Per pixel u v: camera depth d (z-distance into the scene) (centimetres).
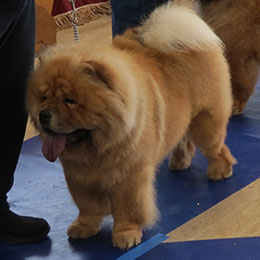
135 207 209
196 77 239
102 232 230
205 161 302
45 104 182
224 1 359
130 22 304
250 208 241
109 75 182
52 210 254
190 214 240
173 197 259
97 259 207
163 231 227
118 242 212
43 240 228
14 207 259
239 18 353
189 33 231
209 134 258
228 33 357
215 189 263
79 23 680
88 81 181
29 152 331
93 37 604
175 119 229
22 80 212
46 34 532
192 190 265
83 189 212
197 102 245
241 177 274
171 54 234
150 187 213
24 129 221
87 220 225
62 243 223
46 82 183
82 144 193
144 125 199
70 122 181
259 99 402
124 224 213
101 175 200
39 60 198
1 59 200
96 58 190
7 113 211
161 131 216
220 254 205
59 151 188
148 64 221
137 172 203
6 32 192
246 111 377
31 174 299
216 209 243
